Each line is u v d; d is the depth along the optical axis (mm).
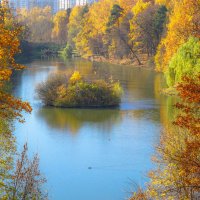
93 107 79375
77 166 46312
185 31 110312
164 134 38188
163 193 25594
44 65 155875
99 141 55406
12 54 27625
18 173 26031
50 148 52406
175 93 91062
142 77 123812
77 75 83188
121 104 81875
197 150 21328
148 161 47219
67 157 49156
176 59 93750
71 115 72062
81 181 42219
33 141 55156
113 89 81938
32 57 197250
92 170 45219
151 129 60906
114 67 153500
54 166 46219
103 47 192125
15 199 25391
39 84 83312
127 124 64562
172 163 26125
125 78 120812
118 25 176125
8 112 30906
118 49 174875
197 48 88500
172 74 95250
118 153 50406
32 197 25469
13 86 99062
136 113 73125
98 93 80188
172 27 120438
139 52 172875
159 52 140875
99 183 41875
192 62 89000
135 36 165875
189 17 103500
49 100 80312
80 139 56344
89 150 51750
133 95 91812
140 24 163125
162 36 149125
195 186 21734
